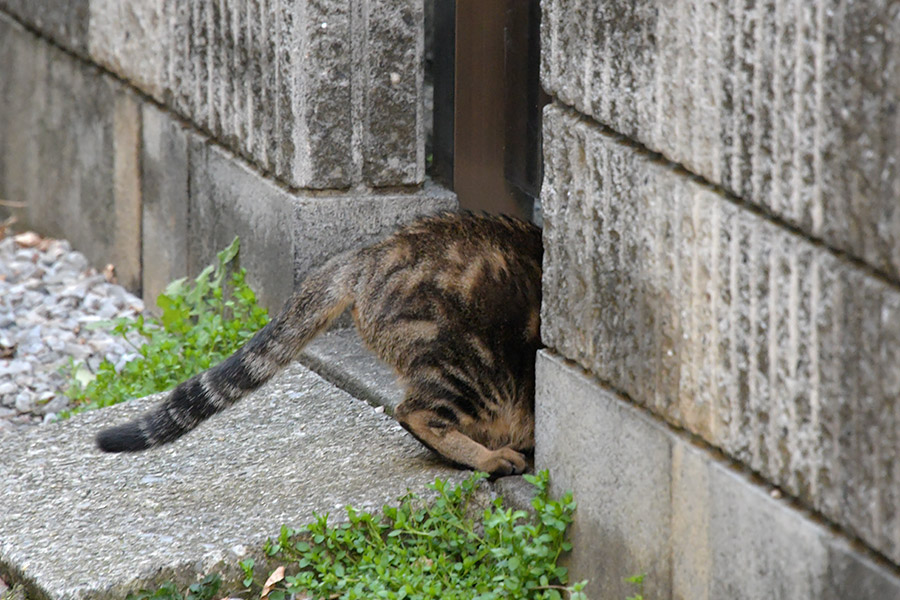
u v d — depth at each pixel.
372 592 8.30
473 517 8.98
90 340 13.48
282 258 11.57
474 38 11.55
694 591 7.23
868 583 6.00
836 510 6.16
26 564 8.47
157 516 9.08
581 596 7.64
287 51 11.08
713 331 6.85
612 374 7.75
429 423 9.39
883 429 5.82
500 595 8.18
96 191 15.00
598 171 7.66
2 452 10.16
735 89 6.51
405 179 11.60
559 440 8.41
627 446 7.69
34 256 15.66
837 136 5.92
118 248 14.74
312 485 9.37
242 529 8.80
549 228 8.20
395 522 8.77
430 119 12.16
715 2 6.58
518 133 11.64
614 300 7.65
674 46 6.92
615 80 7.43
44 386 12.66
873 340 5.83
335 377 11.11
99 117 14.67
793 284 6.27
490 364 9.31
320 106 11.14
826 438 6.17
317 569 8.57
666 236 7.13
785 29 6.15
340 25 11.02
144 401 11.03
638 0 7.14
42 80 15.86
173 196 13.40
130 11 13.58
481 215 9.98
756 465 6.65
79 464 9.93
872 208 5.78
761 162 6.40
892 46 5.58
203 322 12.12
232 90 12.08
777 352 6.42
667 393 7.27
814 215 6.11
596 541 8.12
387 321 9.38
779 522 6.51
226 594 8.52
